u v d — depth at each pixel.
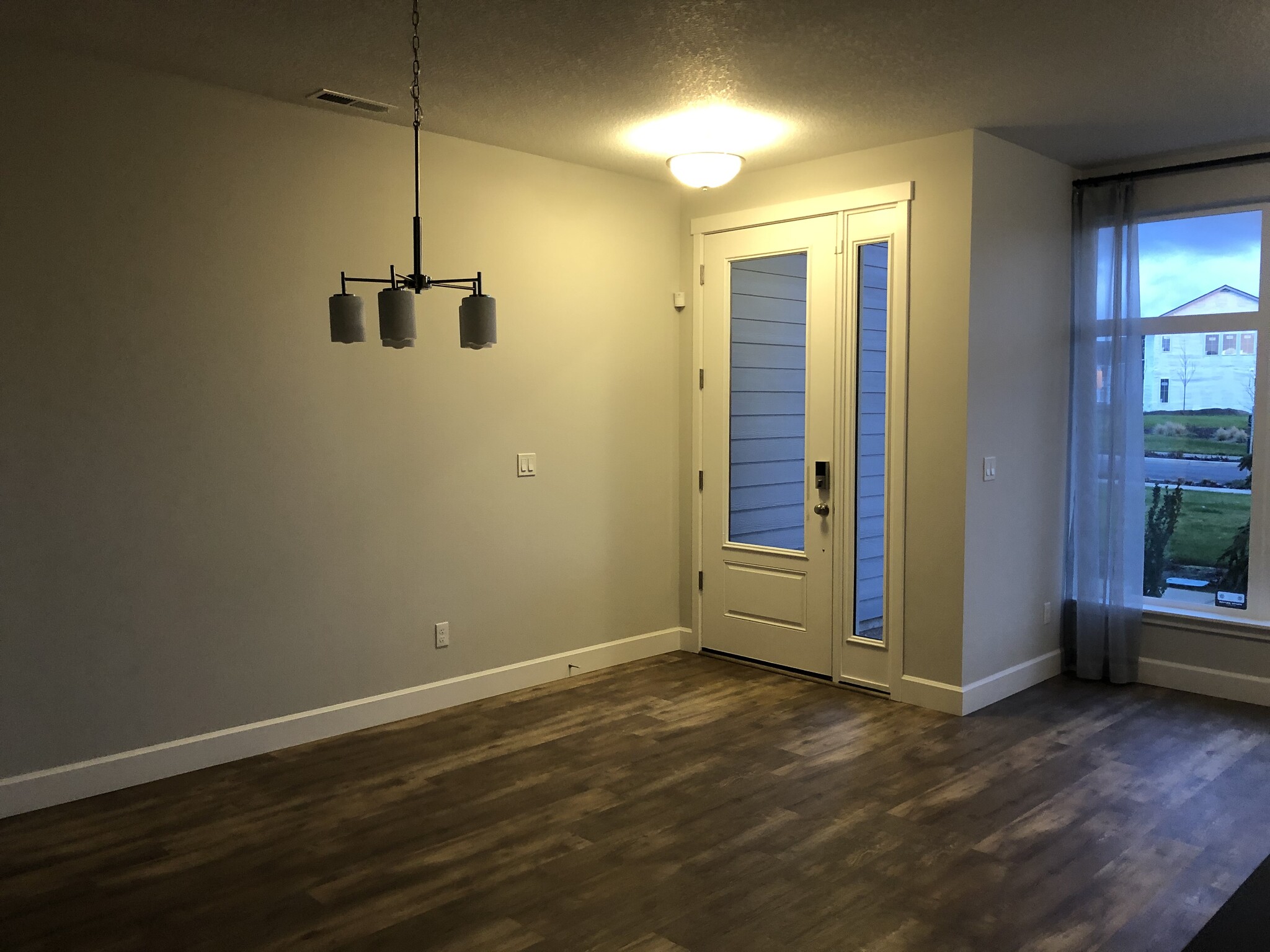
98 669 3.43
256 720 3.84
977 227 4.23
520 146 4.48
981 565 4.41
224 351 3.68
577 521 4.96
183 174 3.54
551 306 4.77
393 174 4.14
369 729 4.16
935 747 3.94
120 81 3.37
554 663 4.89
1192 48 3.22
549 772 3.68
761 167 4.88
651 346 5.27
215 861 2.96
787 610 5.01
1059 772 3.67
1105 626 4.90
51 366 3.27
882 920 2.61
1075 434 4.97
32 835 3.12
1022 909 2.66
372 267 4.09
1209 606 4.82
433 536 4.36
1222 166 4.49
